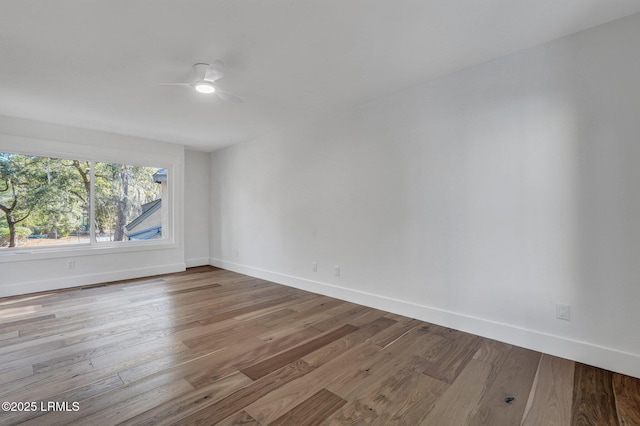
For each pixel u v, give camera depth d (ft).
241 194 16.47
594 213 6.57
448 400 5.49
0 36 6.59
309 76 8.75
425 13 6.02
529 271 7.41
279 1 5.61
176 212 16.81
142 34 6.61
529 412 5.16
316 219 12.56
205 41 6.91
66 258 13.29
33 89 9.37
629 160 6.18
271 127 13.57
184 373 6.33
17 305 10.76
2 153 12.16
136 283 14.12
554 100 7.04
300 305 10.91
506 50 7.48
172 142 16.38
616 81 6.31
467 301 8.45
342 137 11.53
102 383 5.93
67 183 13.64
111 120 12.52
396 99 9.88
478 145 8.18
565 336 6.93
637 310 6.12
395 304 10.00
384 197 10.27
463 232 8.49
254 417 5.01
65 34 6.56
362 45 7.16
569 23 6.41
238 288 13.29
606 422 4.90
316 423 4.89
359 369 6.53
